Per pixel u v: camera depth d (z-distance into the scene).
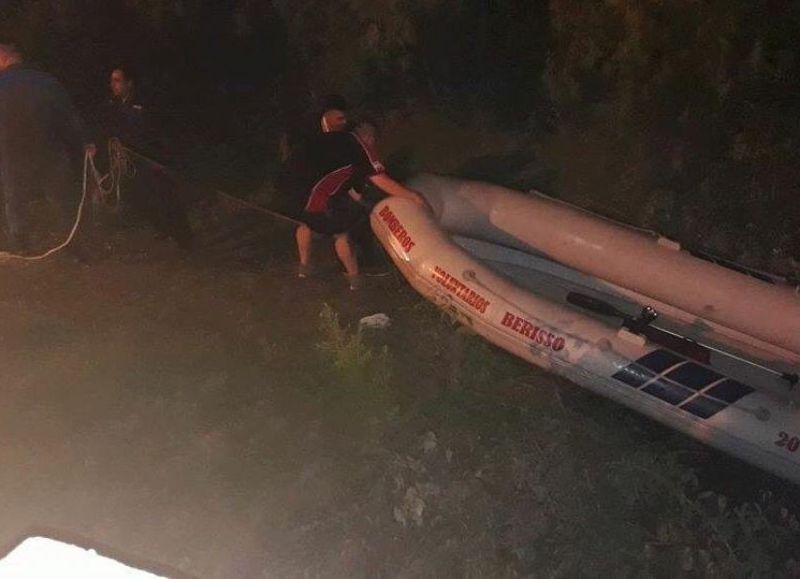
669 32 7.19
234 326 6.14
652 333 5.35
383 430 5.05
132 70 6.69
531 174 7.85
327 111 6.09
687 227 7.11
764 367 5.34
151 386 5.51
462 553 4.28
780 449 4.61
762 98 7.04
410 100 8.59
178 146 8.52
